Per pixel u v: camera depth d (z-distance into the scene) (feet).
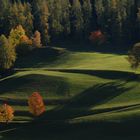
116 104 481.05
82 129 394.73
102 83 545.03
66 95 524.93
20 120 478.59
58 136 392.27
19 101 526.57
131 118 397.80
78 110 483.51
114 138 372.99
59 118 474.49
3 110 467.11
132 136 372.99
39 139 392.27
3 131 428.15
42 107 484.74
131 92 506.07
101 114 433.89
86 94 519.19
